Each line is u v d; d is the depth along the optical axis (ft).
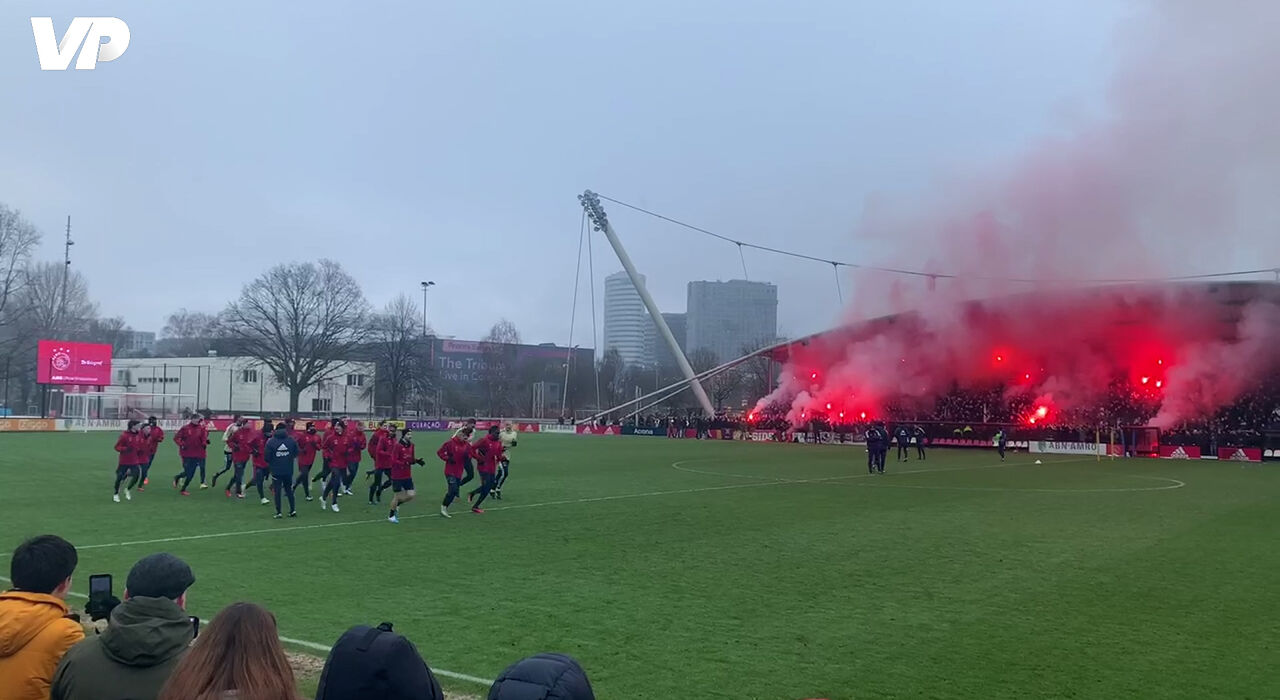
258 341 273.75
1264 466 142.20
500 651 28.25
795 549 49.39
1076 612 34.40
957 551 49.06
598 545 50.57
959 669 26.73
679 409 337.93
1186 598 37.04
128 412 232.73
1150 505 75.41
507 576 40.98
